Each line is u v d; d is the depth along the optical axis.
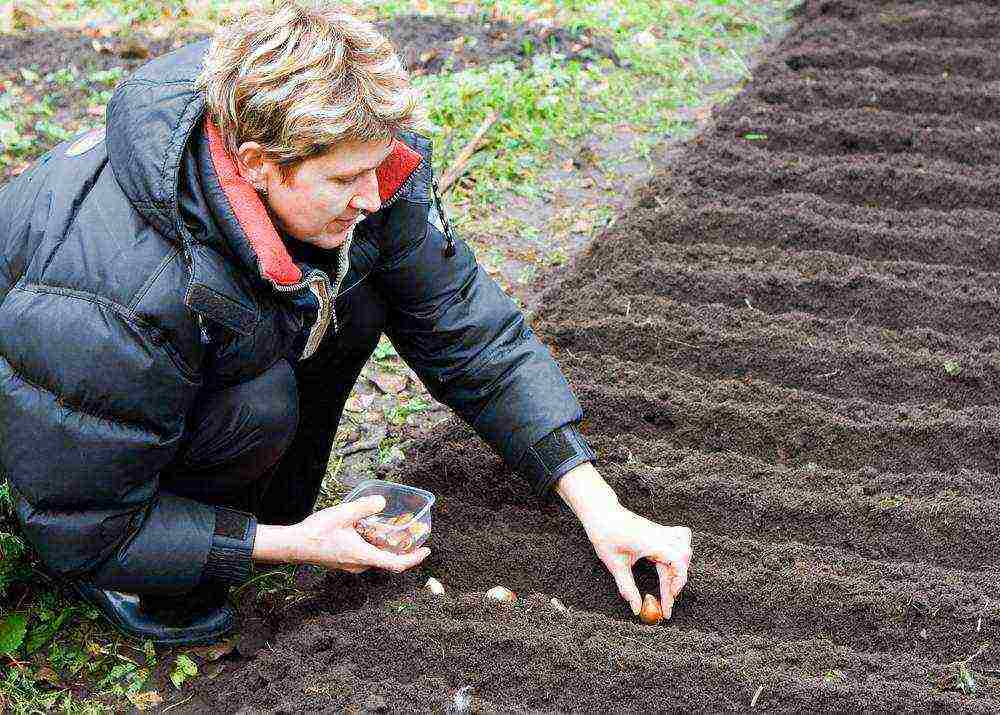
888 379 3.29
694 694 2.25
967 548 2.70
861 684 2.25
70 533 2.09
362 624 2.43
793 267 3.78
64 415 1.98
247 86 1.77
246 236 1.87
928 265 3.74
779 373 3.36
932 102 4.72
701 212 4.05
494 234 4.09
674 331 3.48
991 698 2.22
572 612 2.50
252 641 2.51
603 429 3.14
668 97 4.95
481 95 4.76
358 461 3.11
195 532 2.20
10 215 2.13
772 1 5.88
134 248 1.94
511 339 2.53
